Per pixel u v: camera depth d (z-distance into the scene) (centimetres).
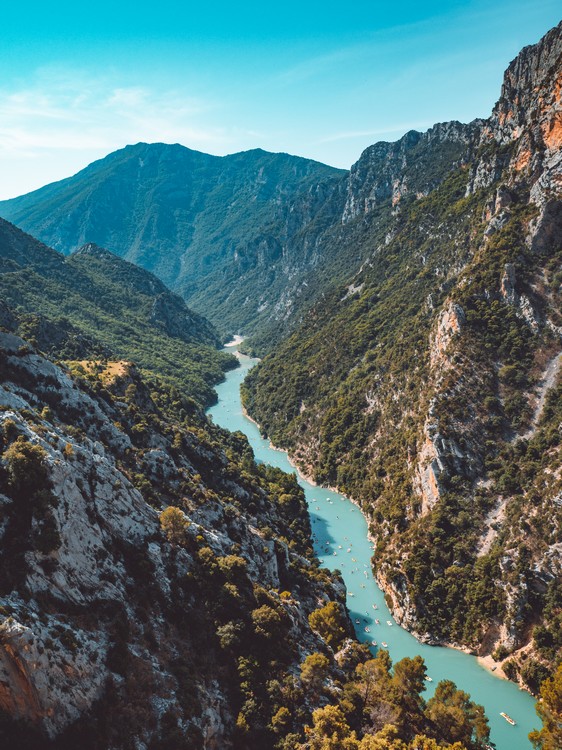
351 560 14488
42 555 6425
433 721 8169
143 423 12900
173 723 6272
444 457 13888
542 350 14700
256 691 7500
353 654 9625
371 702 8194
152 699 6425
